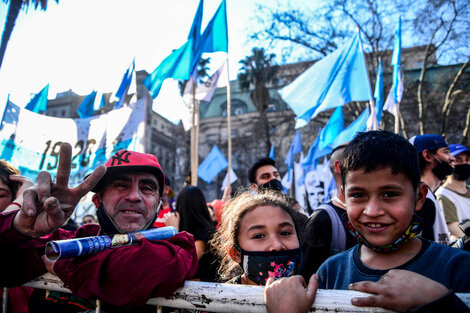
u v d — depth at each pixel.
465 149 2.80
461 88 17.64
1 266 1.25
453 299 0.82
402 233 1.04
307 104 4.77
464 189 2.85
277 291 0.97
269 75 21.41
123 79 5.59
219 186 34.50
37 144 4.30
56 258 1.10
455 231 2.64
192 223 2.73
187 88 5.86
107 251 1.21
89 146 4.67
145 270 1.14
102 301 1.19
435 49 15.66
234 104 41.62
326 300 0.95
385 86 16.50
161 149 35.66
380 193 1.03
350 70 4.54
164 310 1.31
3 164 2.00
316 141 8.02
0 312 1.68
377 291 0.88
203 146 40.47
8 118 4.12
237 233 1.55
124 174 1.51
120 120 4.68
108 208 1.50
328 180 8.02
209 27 5.16
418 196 1.11
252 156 26.81
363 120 4.68
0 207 1.92
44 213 1.14
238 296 1.06
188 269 1.24
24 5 2.88
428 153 2.36
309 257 1.91
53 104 27.11
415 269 1.04
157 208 1.63
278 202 1.59
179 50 5.03
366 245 1.10
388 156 1.02
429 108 18.06
